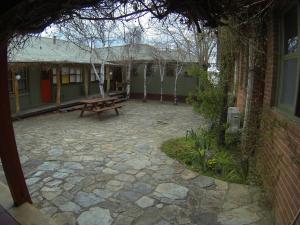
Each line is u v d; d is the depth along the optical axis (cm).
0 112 286
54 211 374
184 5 167
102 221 352
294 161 286
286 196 307
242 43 567
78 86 1554
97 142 735
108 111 1286
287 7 359
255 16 337
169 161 574
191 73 736
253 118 543
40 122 1012
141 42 1599
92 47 1235
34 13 127
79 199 407
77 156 610
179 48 1539
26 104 1205
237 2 193
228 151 618
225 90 685
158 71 1761
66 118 1102
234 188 444
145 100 1681
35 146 691
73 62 1280
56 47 1447
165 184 460
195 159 563
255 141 536
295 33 349
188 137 759
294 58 343
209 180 475
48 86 1331
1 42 151
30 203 329
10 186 313
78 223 347
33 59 1092
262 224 343
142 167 539
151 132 865
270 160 403
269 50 448
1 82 268
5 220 290
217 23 187
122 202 399
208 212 372
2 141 298
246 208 381
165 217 361
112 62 1672
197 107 862
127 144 715
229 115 691
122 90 1864
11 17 124
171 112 1286
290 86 361
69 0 132
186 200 405
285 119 331
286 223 296
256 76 537
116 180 476
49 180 474
